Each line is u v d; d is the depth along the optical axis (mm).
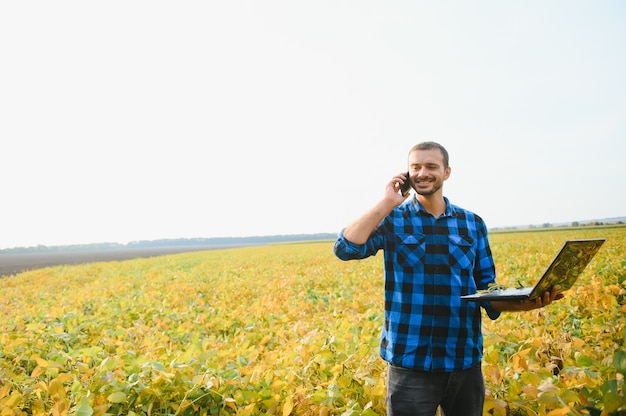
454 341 2285
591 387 2713
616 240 17453
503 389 2963
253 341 5410
